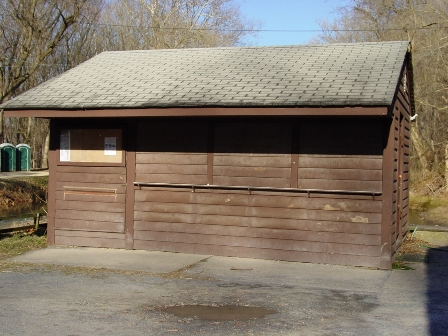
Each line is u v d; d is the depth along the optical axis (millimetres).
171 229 9961
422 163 28188
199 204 9773
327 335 5285
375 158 8773
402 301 6734
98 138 10406
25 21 26297
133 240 10195
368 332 5395
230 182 9562
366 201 8828
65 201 10609
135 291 7125
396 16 27500
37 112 9664
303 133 9164
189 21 34750
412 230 13070
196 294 6977
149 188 10094
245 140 9484
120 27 34531
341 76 9117
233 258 9461
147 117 9625
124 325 5562
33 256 9633
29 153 36906
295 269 8664
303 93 8500
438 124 30219
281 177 9273
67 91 10109
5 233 11555
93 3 28734
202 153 9734
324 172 9031
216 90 9172
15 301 6543
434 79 26422
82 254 9805
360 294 7086
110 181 10328
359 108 7918
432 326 5617
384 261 8719
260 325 5598
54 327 5488
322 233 9055
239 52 11352
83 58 35250
